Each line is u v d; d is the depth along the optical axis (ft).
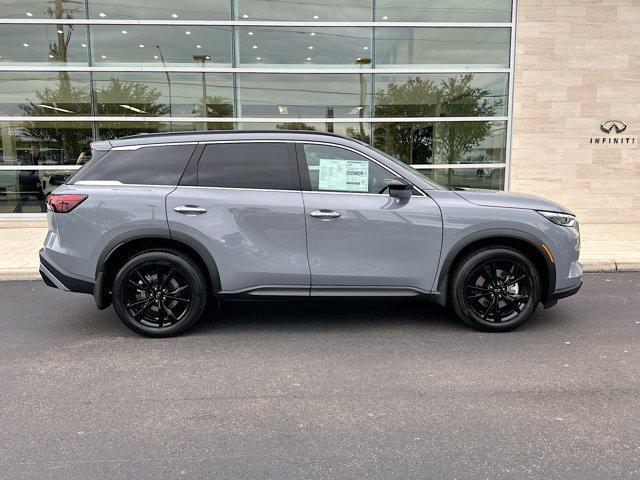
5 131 36.47
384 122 36.86
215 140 14.42
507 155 35.91
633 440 8.93
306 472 8.09
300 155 14.29
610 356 12.84
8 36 35.68
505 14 35.09
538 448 8.71
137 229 13.73
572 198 36.04
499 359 12.66
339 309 17.10
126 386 11.25
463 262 14.23
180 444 8.91
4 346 13.76
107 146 14.46
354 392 10.91
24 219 36.73
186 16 36.01
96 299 13.96
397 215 13.87
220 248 13.83
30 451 8.68
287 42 36.32
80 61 36.19
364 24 35.88
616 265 22.98
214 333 14.73
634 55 34.83
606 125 35.45
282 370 12.09
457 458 8.43
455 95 36.40
